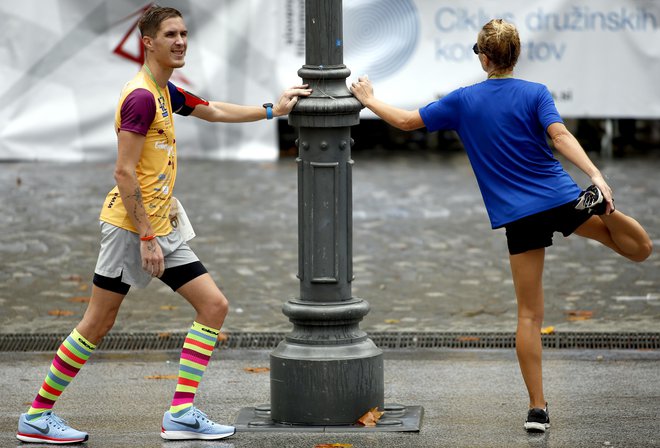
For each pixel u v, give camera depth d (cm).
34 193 3941
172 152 1706
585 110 4384
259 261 3133
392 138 5016
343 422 1789
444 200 3859
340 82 1769
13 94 4462
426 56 4366
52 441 1744
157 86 1683
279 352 1802
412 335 2481
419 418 1834
